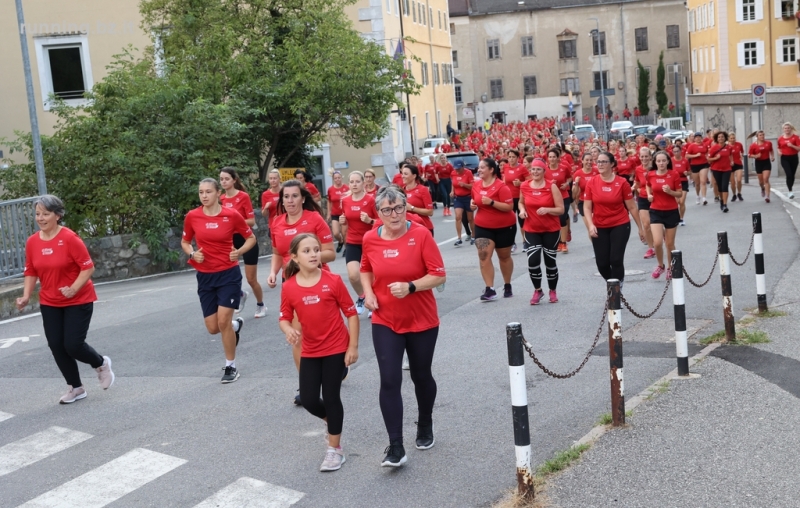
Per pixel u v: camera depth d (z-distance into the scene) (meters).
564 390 8.15
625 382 8.25
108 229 21.80
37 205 8.79
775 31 65.31
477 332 10.91
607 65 91.94
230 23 27.36
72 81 30.53
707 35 71.75
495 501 5.83
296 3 28.16
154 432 7.86
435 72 65.06
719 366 8.41
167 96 22.69
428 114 61.56
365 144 29.33
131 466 7.05
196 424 8.00
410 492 6.11
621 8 91.06
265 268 20.16
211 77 26.14
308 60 27.36
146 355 11.00
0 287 15.42
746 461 6.11
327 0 28.58
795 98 32.59
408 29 55.09
